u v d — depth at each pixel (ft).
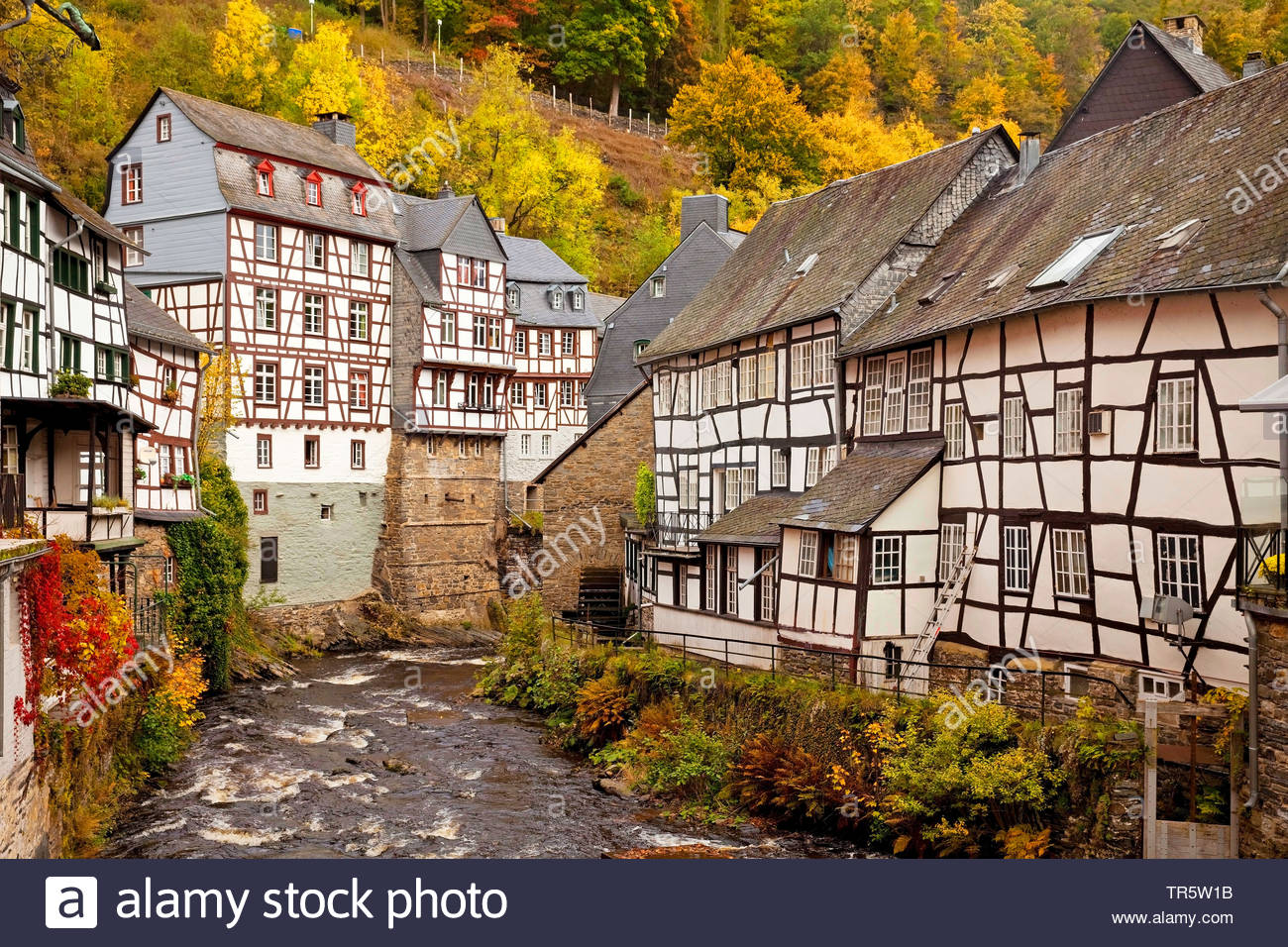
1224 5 184.14
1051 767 50.39
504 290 146.92
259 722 85.61
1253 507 45.52
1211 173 59.98
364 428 132.77
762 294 96.53
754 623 80.94
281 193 125.59
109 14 181.57
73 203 81.10
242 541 114.62
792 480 87.71
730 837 58.70
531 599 104.94
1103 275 59.26
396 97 210.59
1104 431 58.23
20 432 68.74
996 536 65.72
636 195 230.27
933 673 69.67
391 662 118.01
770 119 198.90
